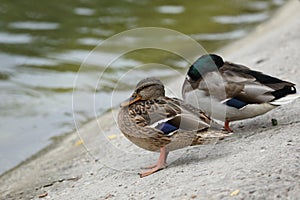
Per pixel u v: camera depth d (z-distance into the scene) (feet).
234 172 23.03
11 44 52.65
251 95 26.99
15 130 38.17
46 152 34.91
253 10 61.31
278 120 29.22
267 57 42.63
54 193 28.40
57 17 59.26
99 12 60.85
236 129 28.89
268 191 21.06
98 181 27.84
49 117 39.60
